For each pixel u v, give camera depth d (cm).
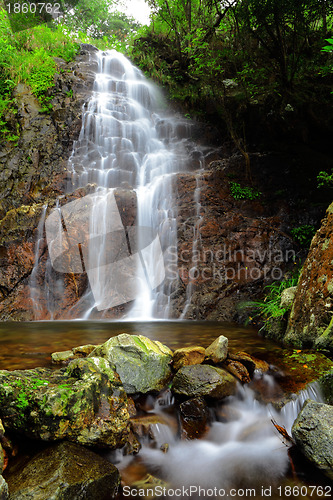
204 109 1209
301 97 983
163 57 1372
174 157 1071
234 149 1101
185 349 355
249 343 465
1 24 1181
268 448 281
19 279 752
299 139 1023
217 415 305
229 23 1041
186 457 268
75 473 205
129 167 1018
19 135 991
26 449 232
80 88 1140
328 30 1016
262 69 939
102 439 238
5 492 186
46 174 935
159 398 318
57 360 352
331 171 939
